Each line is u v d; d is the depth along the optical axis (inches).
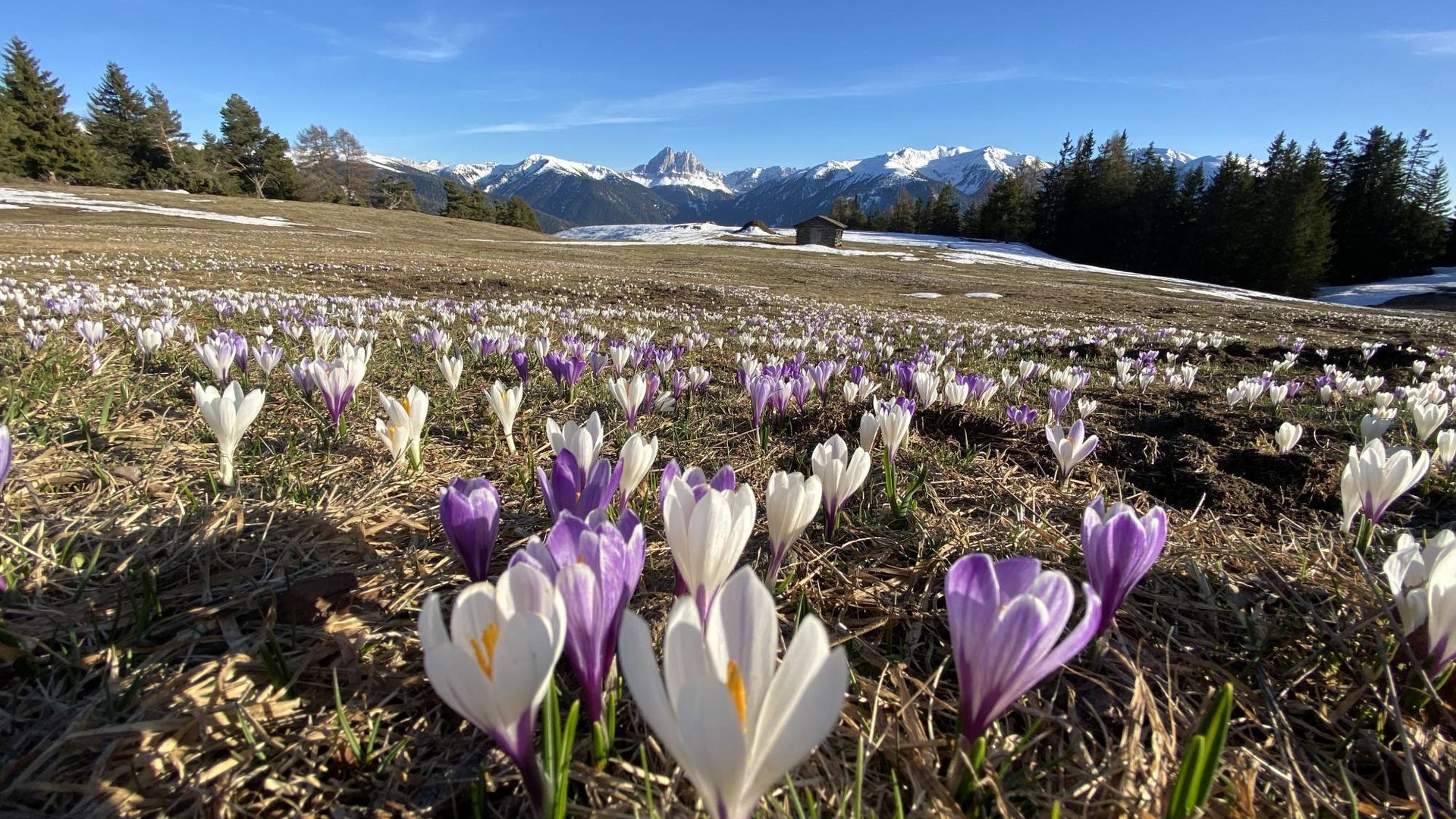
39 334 179.0
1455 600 51.3
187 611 62.0
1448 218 2400.3
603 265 1087.6
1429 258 2303.2
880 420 94.3
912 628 66.6
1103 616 53.8
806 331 371.9
